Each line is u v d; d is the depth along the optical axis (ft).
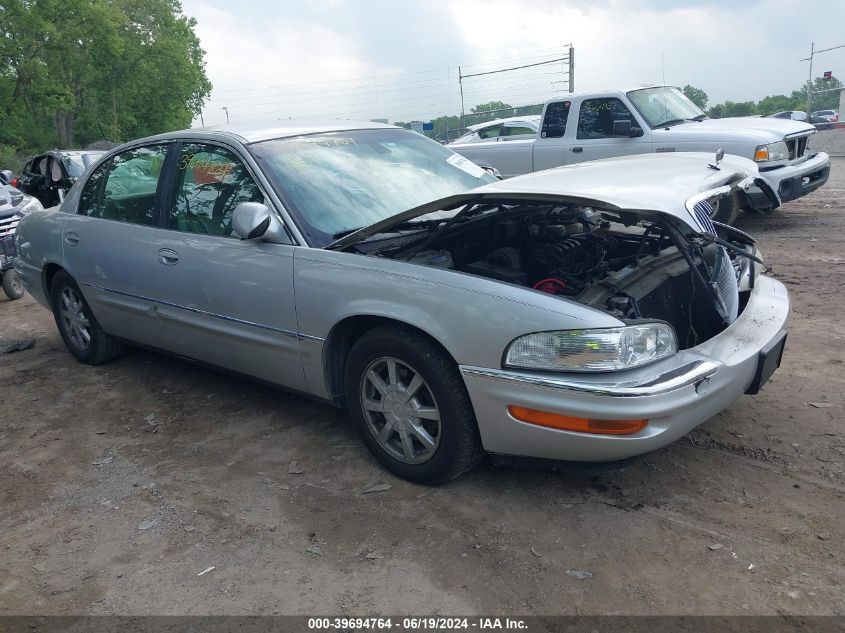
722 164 12.62
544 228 12.67
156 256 14.21
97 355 17.31
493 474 11.52
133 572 9.73
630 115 30.25
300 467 12.18
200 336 13.83
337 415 14.08
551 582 9.00
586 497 10.75
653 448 9.39
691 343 11.53
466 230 12.29
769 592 8.61
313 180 12.92
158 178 14.71
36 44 128.88
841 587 8.61
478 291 9.85
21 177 48.44
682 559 9.26
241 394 15.43
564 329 9.23
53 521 11.09
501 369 9.65
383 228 11.22
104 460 12.92
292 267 11.80
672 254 12.46
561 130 32.40
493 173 16.46
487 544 9.80
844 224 29.60
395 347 10.71
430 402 10.82
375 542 10.02
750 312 11.62
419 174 14.20
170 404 15.17
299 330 11.86
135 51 156.76
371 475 11.76
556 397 9.27
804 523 9.82
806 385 14.06
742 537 9.61
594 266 12.29
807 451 11.63
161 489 11.80
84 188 16.85
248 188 12.84
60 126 155.33
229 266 12.75
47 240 17.28
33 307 24.81
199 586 9.36
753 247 13.44
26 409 15.43
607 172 11.98
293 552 9.93
